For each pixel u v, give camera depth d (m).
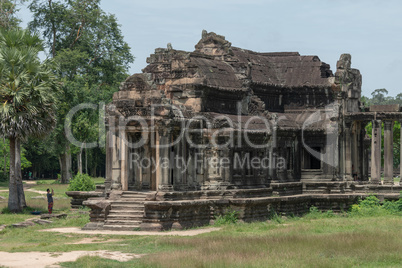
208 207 41.06
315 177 51.41
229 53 48.84
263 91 52.22
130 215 38.25
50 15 83.38
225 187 42.22
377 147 51.62
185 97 43.97
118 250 29.31
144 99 40.28
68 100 78.56
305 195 48.94
